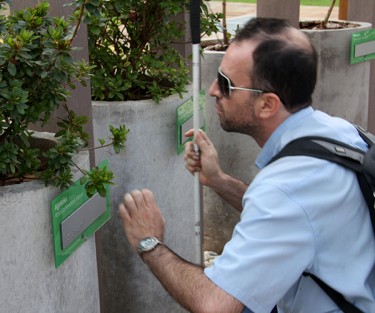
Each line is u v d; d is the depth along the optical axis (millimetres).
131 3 3152
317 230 1784
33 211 2008
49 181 2061
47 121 2332
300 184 1783
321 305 1867
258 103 1922
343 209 1813
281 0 4090
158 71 3021
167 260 2002
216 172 2398
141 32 3225
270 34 1904
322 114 2012
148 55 3205
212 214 4199
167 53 3227
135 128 2928
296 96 1913
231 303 1787
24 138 2146
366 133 2082
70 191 2154
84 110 2613
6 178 2186
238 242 1806
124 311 3176
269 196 1783
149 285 3143
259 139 2010
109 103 2924
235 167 4008
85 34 2545
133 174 2982
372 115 5047
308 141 1874
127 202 2156
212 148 2406
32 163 2141
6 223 1923
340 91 4367
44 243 2072
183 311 3295
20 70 2021
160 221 2150
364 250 1854
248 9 12070
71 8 2500
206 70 3861
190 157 2422
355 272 1829
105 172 2193
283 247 1765
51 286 2135
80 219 2240
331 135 1921
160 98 2955
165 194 3092
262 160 1981
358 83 4492
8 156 2055
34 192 2004
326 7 12852
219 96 1991
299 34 1933
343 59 4309
